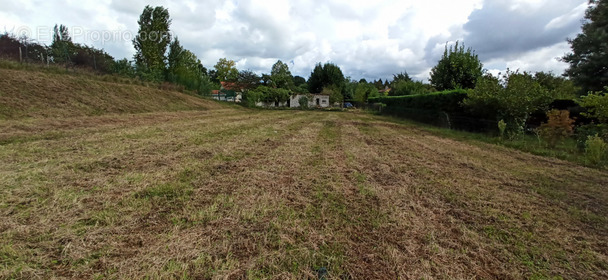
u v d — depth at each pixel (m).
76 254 1.81
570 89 12.00
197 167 4.15
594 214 2.88
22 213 2.36
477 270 1.86
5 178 3.22
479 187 3.71
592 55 9.45
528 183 4.00
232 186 3.35
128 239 2.04
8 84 9.55
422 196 3.27
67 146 5.20
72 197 2.78
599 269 1.92
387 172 4.32
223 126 9.91
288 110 26.56
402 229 2.40
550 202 3.21
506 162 5.48
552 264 1.96
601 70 9.34
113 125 8.53
